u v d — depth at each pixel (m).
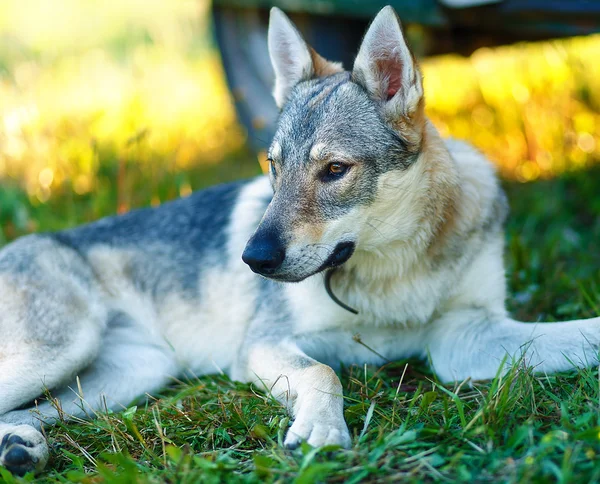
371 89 3.20
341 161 3.04
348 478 2.37
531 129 6.10
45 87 7.66
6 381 3.17
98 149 5.88
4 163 5.92
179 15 10.90
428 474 2.35
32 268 3.60
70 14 12.72
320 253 3.02
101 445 2.92
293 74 3.68
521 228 4.99
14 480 2.55
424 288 3.36
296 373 3.06
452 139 3.80
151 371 3.67
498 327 3.41
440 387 2.82
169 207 4.12
